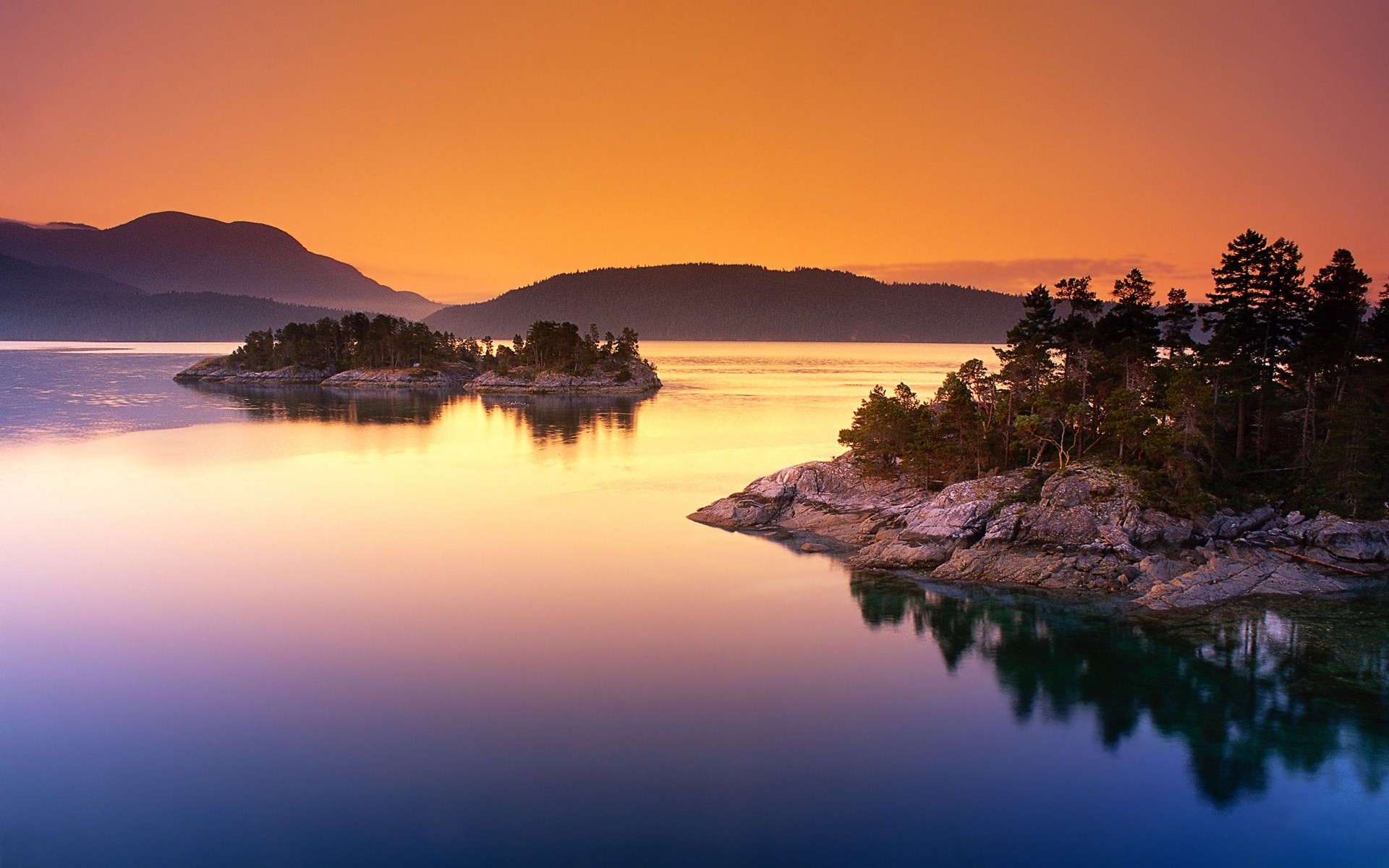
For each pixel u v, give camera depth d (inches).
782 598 2268.7
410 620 2108.8
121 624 2082.9
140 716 1606.8
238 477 4018.2
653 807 1320.1
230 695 1692.9
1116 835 1256.2
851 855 1208.8
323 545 2797.7
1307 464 2763.3
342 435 5536.4
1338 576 2313.0
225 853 1215.6
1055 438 3026.6
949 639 1979.6
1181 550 2432.3
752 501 3171.8
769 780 1393.9
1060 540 2464.3
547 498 3558.1
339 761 1448.1
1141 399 2952.8
